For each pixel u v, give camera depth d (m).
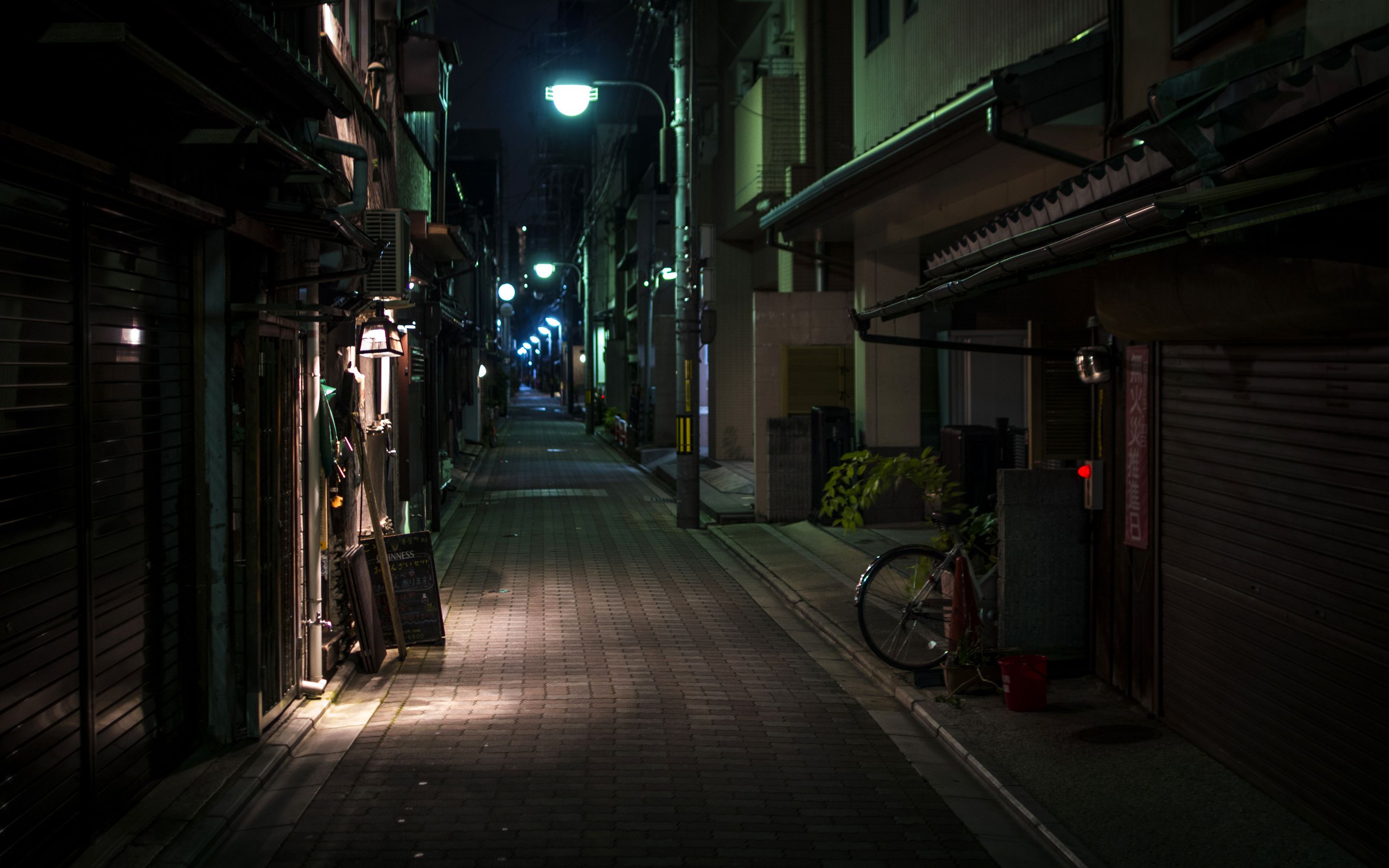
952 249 6.79
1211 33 5.95
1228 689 5.32
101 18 3.19
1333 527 4.45
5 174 3.65
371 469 9.01
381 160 10.37
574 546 13.60
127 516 4.70
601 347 46.66
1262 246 4.12
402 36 11.95
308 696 6.62
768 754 5.84
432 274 15.33
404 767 5.55
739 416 22.72
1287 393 4.79
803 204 13.53
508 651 8.19
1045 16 8.74
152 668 5.00
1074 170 8.98
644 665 7.82
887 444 14.50
